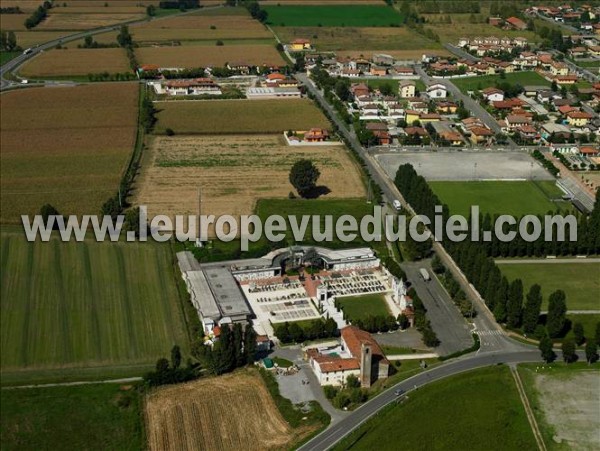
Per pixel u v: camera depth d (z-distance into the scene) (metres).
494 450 196.12
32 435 195.38
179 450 192.50
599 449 197.62
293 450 192.88
